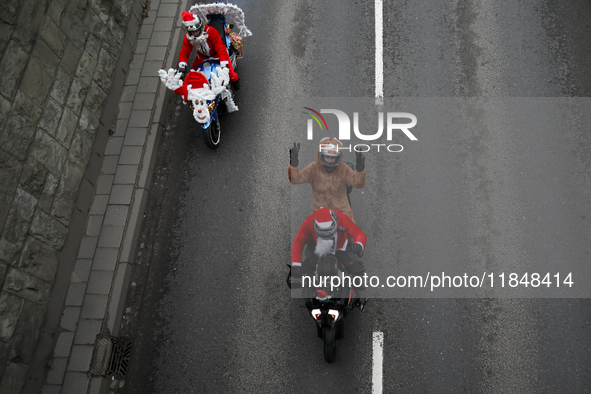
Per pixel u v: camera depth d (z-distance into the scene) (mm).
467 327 5867
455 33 8281
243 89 8188
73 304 6359
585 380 5441
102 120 7582
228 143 7660
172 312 6383
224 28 7684
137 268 6750
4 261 5473
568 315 5828
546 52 7902
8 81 5812
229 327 6203
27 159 5984
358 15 8703
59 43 6797
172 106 8117
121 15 8367
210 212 7074
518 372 5551
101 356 5984
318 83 8109
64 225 6523
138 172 7340
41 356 5879
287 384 5770
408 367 5703
